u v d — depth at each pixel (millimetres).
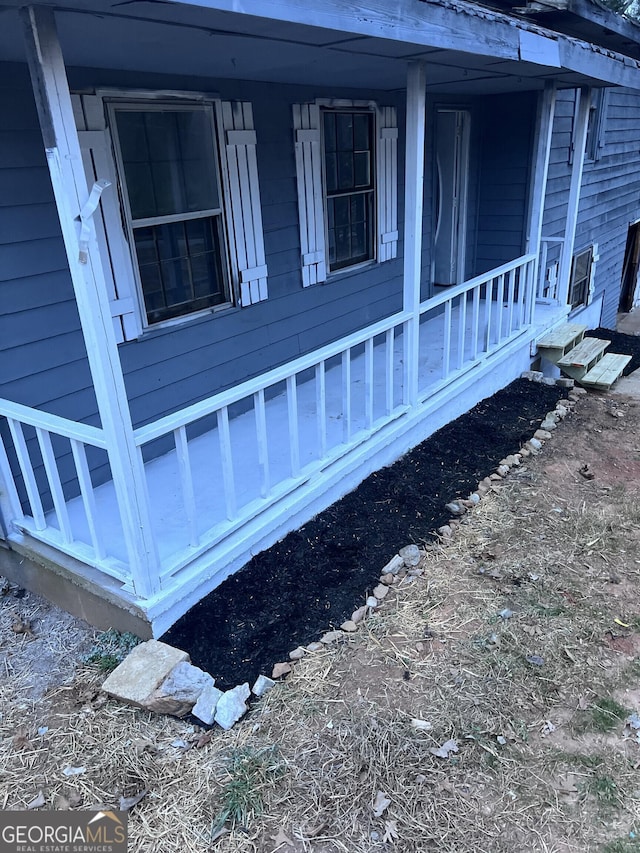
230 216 4535
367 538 4051
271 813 2434
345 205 5906
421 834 2352
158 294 4266
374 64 3988
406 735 2742
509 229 7969
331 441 4555
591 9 7477
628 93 11219
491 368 6242
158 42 2828
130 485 2775
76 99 3412
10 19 2234
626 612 3516
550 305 8148
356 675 3076
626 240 13602
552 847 2312
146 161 3963
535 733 2773
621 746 2713
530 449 5488
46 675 3137
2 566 3842
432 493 4637
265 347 5238
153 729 2799
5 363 3479
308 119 5082
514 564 3918
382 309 6730
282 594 3512
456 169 7656
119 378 2590
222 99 4281
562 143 8531
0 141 3229
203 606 3334
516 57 4230
